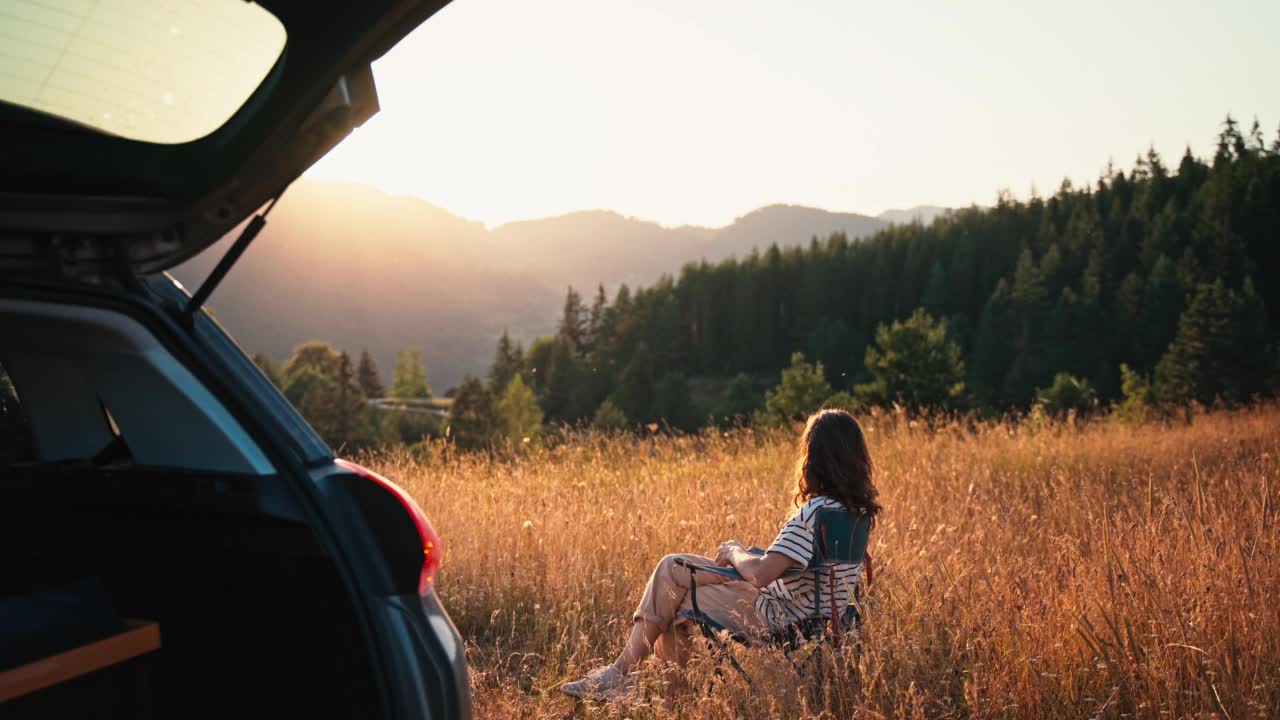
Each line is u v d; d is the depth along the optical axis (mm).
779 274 189500
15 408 2008
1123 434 10898
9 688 1686
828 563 3201
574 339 190375
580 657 3799
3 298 1722
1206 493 5020
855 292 187625
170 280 1986
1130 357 133125
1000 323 144750
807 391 79250
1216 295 94750
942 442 9320
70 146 1587
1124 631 3303
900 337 73312
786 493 6246
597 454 9094
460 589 4594
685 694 3240
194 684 2025
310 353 159125
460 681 1930
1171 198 166250
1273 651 3090
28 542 2090
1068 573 3938
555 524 5363
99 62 1472
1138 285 137750
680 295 194250
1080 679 3088
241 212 1785
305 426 1954
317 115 1574
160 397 1876
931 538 4598
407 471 8195
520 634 4266
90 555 2074
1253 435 10484
